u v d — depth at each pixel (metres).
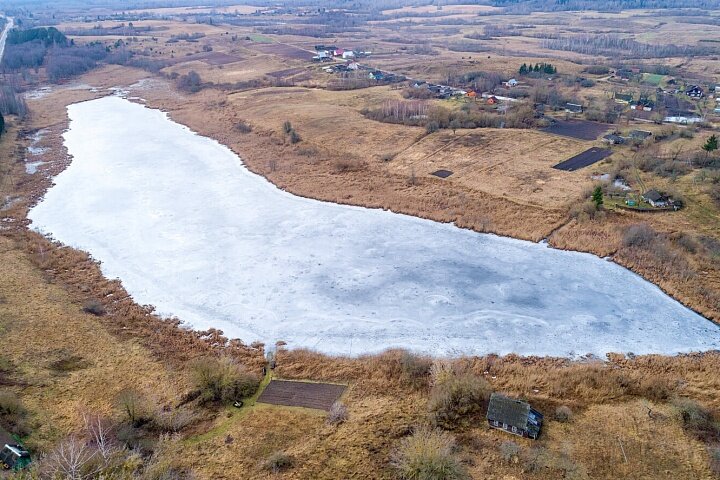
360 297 50.22
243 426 34.72
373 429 34.06
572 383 38.00
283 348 43.62
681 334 44.22
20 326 44.41
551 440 32.75
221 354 42.50
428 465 29.91
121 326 46.12
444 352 42.56
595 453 31.66
